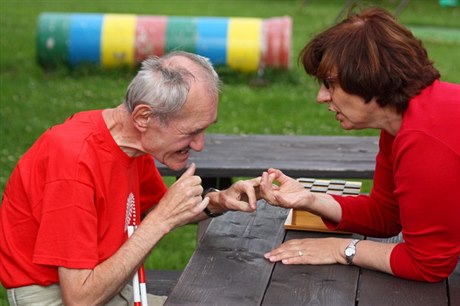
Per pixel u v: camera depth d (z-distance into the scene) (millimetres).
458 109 2945
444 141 2908
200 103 2955
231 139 5289
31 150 3068
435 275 3049
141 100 2947
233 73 11406
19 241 3068
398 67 2959
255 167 4648
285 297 2926
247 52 11297
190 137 3012
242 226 3605
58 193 2926
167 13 18453
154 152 3055
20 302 3105
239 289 2973
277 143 5203
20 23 15578
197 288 2969
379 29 2998
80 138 2994
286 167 4660
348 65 2973
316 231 3576
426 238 3002
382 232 3496
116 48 11477
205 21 11703
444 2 18016
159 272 4566
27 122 8945
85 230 2922
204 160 4785
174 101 2928
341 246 3211
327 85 3096
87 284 2904
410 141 2928
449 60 13297
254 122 9195
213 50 11383
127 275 2973
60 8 18156
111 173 3027
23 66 11812
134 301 3166
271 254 3244
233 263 3197
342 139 5324
